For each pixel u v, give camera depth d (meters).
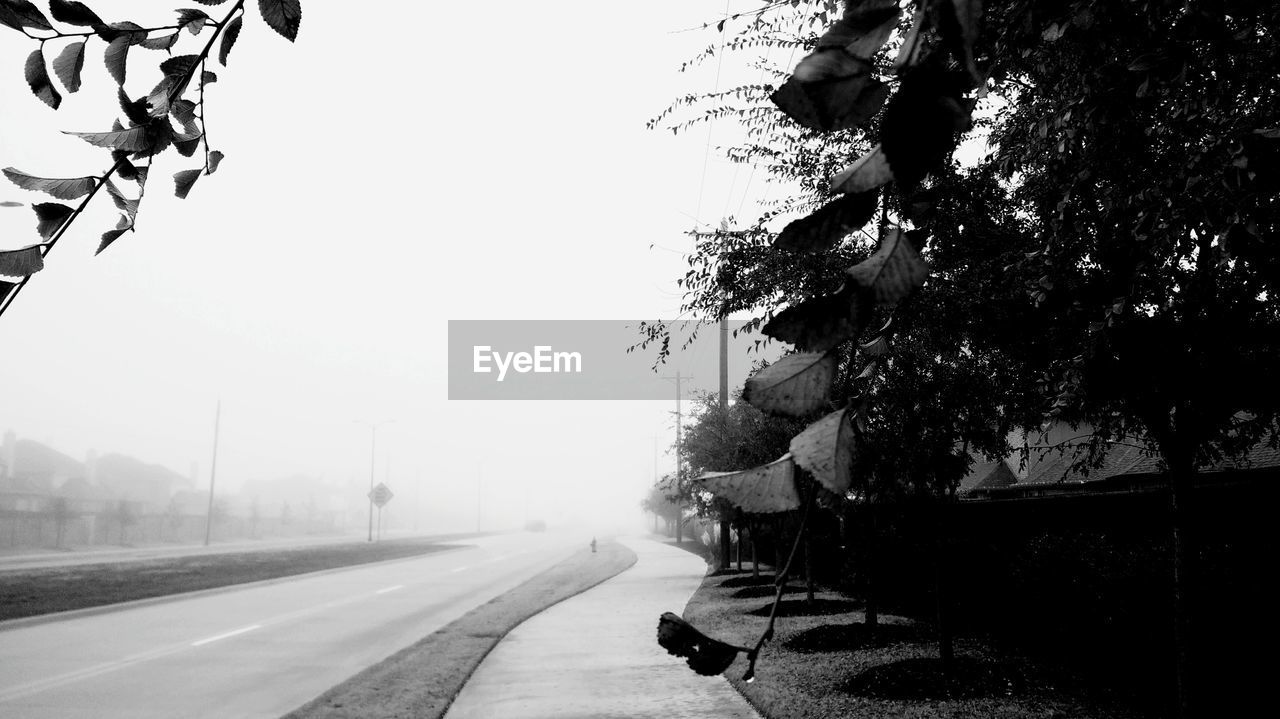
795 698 7.49
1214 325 4.02
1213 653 6.18
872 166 0.50
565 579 25.62
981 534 10.00
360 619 16.66
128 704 9.15
